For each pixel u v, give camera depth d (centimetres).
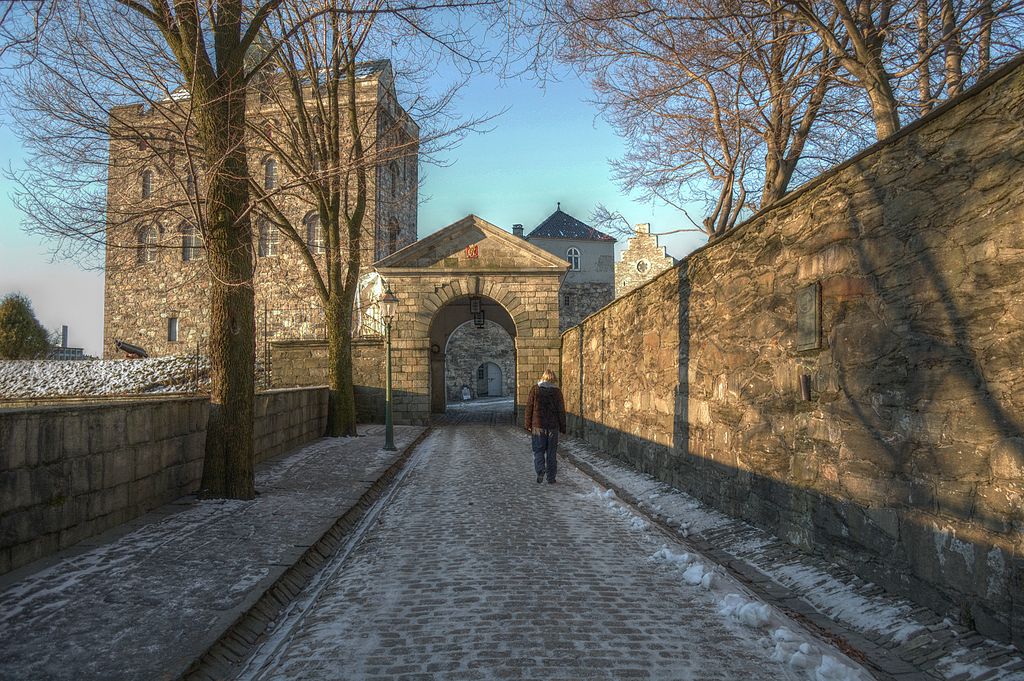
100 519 645
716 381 821
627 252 5019
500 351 5147
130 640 382
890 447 467
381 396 2580
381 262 2588
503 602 477
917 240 444
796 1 915
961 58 1015
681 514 839
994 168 377
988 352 378
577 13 973
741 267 753
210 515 735
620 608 462
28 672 340
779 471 646
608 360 1497
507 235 2609
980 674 337
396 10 812
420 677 353
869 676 349
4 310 4300
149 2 859
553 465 1092
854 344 518
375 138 1652
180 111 848
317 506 805
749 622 426
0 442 499
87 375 3300
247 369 852
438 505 902
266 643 422
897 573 455
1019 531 348
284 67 1620
